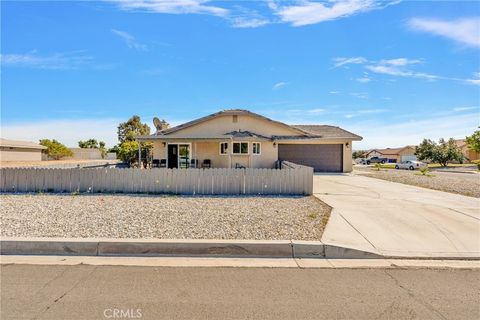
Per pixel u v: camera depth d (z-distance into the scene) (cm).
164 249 486
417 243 530
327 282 390
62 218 655
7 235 526
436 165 4962
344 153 2203
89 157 5303
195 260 464
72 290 359
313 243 495
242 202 889
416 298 350
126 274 406
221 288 369
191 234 546
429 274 420
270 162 2123
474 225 636
